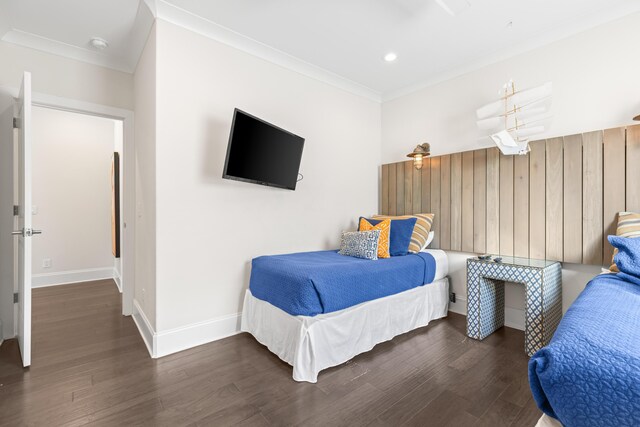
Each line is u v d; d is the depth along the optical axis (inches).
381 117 154.2
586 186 91.3
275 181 105.8
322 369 76.0
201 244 94.6
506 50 109.0
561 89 98.5
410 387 69.9
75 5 84.4
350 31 98.6
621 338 34.6
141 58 103.7
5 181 96.4
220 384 70.8
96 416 59.5
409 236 116.9
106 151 179.5
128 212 116.9
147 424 57.4
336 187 135.0
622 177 85.2
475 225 115.9
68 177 168.2
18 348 89.1
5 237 96.0
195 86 93.5
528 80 105.4
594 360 31.6
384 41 104.4
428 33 99.9
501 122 104.0
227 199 100.4
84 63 107.3
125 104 115.0
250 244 106.3
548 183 98.5
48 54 101.3
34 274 159.2
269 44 106.2
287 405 63.1
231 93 101.7
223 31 97.0
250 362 81.4
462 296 121.7
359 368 78.5
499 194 109.7
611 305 46.1
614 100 89.0
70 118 169.2
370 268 91.6
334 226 134.3
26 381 71.6
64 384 70.4
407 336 99.6
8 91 95.0
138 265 110.3
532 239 101.7
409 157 139.9
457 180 121.5
